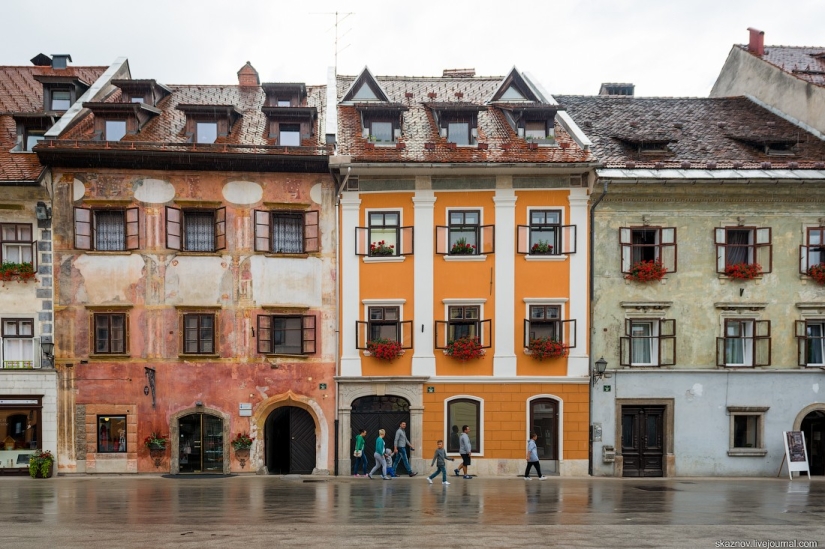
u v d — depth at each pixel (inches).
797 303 1001.5
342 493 784.9
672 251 994.7
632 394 991.6
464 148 1027.3
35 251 970.1
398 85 1248.2
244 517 623.8
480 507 687.1
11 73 1210.0
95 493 789.9
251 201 998.4
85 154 960.9
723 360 993.5
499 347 997.2
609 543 527.8
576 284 994.7
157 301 981.8
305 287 999.6
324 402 993.5
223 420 984.9
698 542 535.2
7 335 968.9
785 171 984.3
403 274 1000.2
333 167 979.3
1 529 569.3
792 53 1298.0
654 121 1153.4
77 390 972.6
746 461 992.2
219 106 1025.5
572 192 997.8
